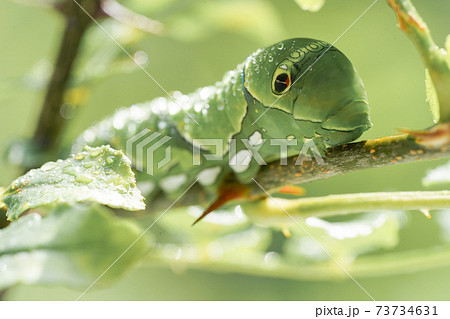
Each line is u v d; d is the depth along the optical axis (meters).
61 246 0.11
